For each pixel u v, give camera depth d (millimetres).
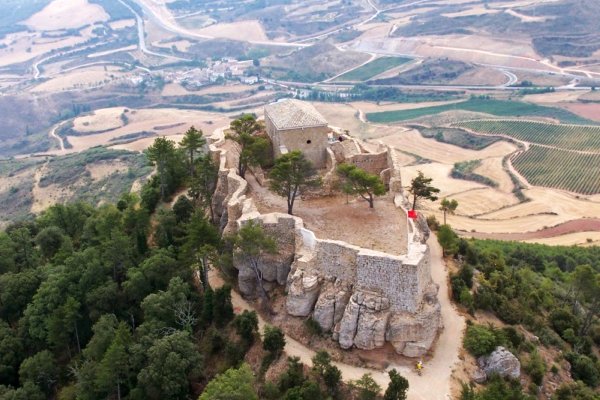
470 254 93500
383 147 101062
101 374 69250
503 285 86625
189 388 69562
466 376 65562
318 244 72625
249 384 60938
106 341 73812
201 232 80625
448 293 80688
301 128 95688
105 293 81688
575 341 83000
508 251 126375
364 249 69500
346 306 68875
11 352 79750
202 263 83938
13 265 95062
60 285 83062
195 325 77625
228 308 76812
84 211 115438
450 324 73938
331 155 96375
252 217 78750
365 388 61156
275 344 68188
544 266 119875
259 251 76062
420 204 153500
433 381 64125
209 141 115250
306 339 71062
